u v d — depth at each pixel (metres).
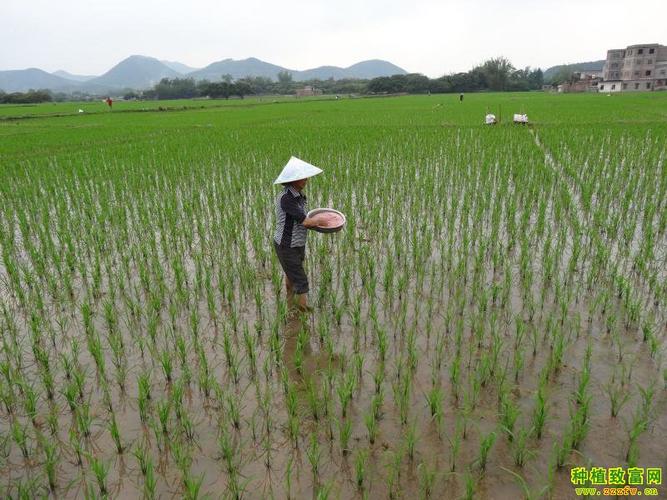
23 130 26.20
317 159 12.63
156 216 8.27
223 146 15.82
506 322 4.70
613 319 4.41
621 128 17.30
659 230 6.87
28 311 5.22
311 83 129.88
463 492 2.88
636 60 81.81
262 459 3.17
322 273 5.70
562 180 9.57
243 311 5.14
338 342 4.50
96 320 5.02
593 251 6.27
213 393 3.83
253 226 7.34
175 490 2.96
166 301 5.39
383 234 6.86
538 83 117.62
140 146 16.73
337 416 3.52
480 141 15.01
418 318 4.84
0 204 9.02
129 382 3.99
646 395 3.35
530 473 2.99
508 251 6.46
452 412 3.51
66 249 6.93
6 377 3.74
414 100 57.81
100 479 2.90
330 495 2.89
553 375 3.87
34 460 3.20
